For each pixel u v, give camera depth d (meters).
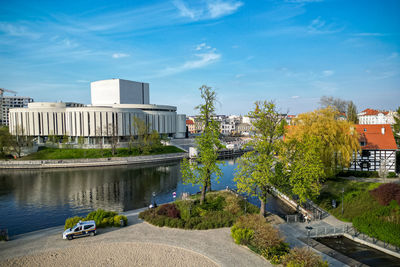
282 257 19.34
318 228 26.81
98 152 86.25
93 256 20.89
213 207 32.75
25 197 44.91
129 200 43.22
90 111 97.69
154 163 82.44
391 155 44.94
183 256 20.80
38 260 20.31
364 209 29.56
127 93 130.75
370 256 21.38
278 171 30.34
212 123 36.81
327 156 39.47
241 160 30.94
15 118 101.31
